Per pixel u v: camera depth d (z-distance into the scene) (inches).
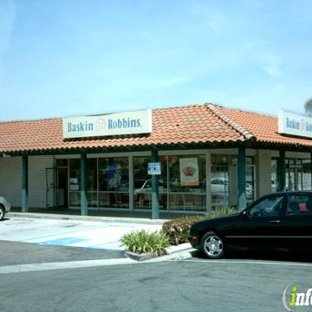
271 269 414.3
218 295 324.5
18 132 1036.5
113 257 506.3
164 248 513.3
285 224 446.6
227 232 471.8
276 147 816.3
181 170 880.3
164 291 340.2
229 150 882.8
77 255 520.7
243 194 710.5
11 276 421.4
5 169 1123.9
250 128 788.6
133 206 940.0
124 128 824.9
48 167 1061.1
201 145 729.6
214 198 853.2
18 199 1101.1
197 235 486.9
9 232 714.8
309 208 445.1
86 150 840.3
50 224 802.8
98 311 294.7
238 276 386.6
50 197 1055.0
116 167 965.2
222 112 831.1
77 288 358.6
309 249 436.8
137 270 428.8
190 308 294.5
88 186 1002.1
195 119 816.9
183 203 877.8
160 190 904.3
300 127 912.9
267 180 964.0
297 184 1092.5
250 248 462.3
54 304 314.5
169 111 890.7
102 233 682.2
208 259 480.7
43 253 535.5
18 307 310.0
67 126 892.6
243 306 295.9
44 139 940.6
